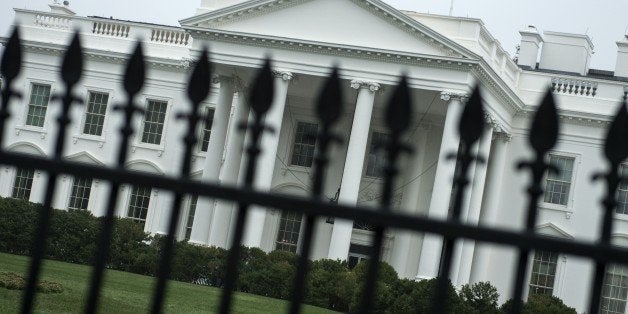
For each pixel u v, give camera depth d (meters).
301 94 55.72
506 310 38.34
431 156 54.16
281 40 50.19
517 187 54.25
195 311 25.45
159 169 57.94
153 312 4.58
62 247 41.09
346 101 54.47
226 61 51.06
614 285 52.03
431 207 47.53
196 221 51.25
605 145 4.37
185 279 43.38
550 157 54.31
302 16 50.47
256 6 50.41
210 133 55.94
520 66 62.62
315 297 40.91
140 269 43.16
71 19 60.47
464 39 49.41
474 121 4.52
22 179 59.41
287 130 56.91
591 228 53.03
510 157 54.91
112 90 58.94
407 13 50.88
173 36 58.94
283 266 42.69
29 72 60.09
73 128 59.25
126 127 4.77
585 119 53.44
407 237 53.88
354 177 48.94
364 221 4.33
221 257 44.25
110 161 58.47
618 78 59.50
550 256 53.44
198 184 4.53
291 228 56.28
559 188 54.03
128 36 59.62
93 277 4.65
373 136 55.75
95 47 59.28
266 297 40.06
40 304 20.61
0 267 28.30
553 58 62.09
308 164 56.72
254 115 4.61
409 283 37.91
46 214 4.71
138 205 57.69
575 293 52.72
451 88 48.19
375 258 4.42
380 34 49.44
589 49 63.19
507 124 53.81
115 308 22.27
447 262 4.37
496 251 54.06
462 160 4.54
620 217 52.94
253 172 4.57
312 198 4.38
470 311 35.22
